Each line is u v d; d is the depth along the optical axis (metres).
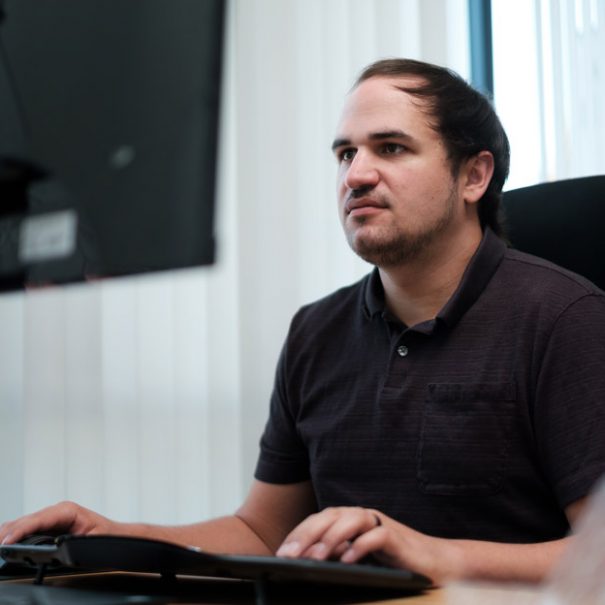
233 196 2.21
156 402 2.14
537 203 1.52
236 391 2.18
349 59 2.30
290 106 2.27
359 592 0.77
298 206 2.25
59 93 0.67
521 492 1.29
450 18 2.32
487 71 2.33
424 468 1.31
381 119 1.41
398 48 2.31
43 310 2.09
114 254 0.65
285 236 2.24
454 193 1.44
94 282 0.66
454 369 1.33
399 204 1.39
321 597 0.77
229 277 2.19
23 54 0.69
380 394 1.37
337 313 1.53
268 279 2.22
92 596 0.73
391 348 1.39
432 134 1.42
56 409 2.09
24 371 2.08
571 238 1.48
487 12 2.34
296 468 1.53
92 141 0.66
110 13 0.67
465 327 1.35
